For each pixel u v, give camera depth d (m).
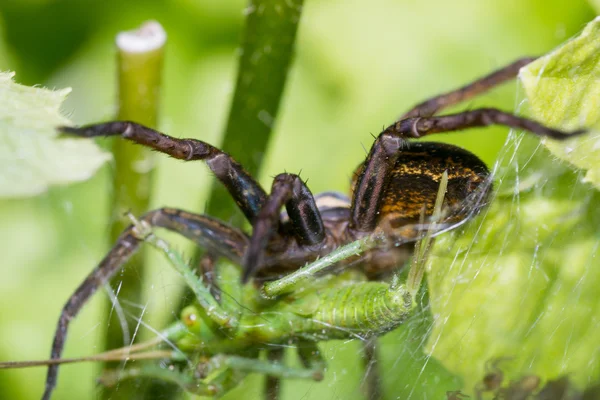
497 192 0.12
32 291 0.15
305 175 0.15
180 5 0.16
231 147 0.13
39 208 0.15
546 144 0.11
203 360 0.12
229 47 0.16
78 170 0.11
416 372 0.12
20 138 0.11
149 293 0.13
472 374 0.12
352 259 0.12
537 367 0.11
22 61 0.16
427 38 0.15
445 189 0.11
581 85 0.11
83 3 0.16
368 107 0.15
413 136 0.12
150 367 0.12
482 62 0.15
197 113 0.16
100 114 0.15
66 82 0.16
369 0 0.15
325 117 0.15
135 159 0.13
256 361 0.12
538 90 0.11
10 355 0.15
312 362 0.12
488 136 0.15
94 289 0.12
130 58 0.13
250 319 0.12
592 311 0.11
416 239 0.12
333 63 0.15
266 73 0.13
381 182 0.12
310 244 0.12
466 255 0.12
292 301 0.12
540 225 0.12
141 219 0.12
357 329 0.12
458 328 0.12
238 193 0.12
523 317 0.12
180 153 0.12
